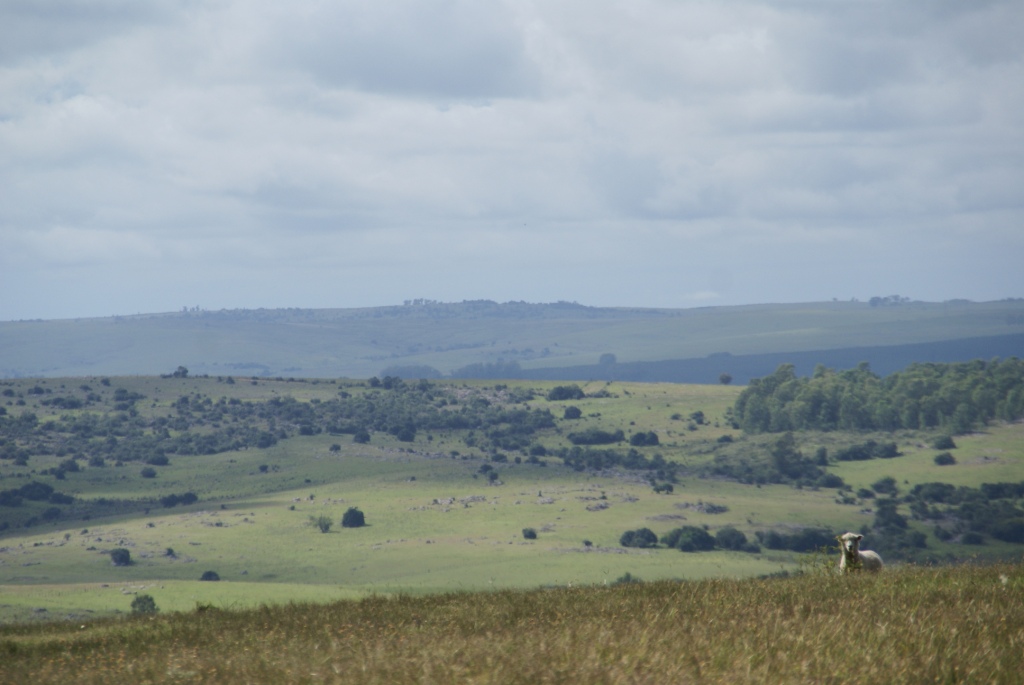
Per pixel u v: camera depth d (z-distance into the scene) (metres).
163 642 18.05
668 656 11.73
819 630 12.87
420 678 11.22
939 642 11.93
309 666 12.61
